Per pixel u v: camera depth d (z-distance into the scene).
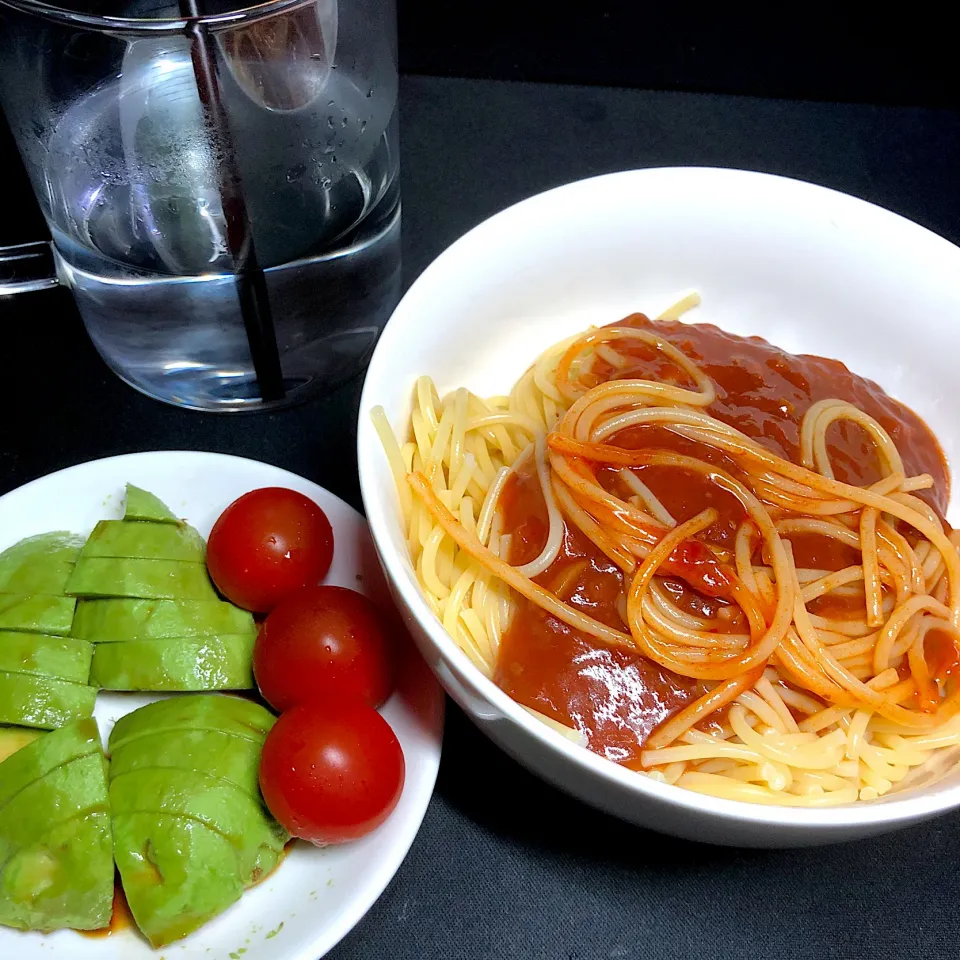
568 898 0.24
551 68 0.41
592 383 0.27
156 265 0.27
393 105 0.29
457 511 0.25
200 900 0.22
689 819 0.18
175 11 0.29
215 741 0.23
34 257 0.30
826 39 0.42
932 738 0.23
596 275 0.28
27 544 0.26
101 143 0.26
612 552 0.24
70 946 0.22
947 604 0.25
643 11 0.41
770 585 0.23
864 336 0.29
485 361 0.28
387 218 0.30
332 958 0.23
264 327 0.29
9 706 0.24
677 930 0.23
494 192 0.37
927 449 0.27
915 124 0.41
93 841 0.22
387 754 0.22
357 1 0.27
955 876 0.24
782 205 0.28
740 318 0.30
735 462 0.25
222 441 0.31
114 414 0.31
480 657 0.24
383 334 0.24
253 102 0.26
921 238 0.27
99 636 0.25
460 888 0.24
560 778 0.20
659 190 0.27
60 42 0.24
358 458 0.21
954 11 0.42
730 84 0.41
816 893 0.24
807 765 0.23
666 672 0.23
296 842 0.23
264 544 0.25
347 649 0.24
